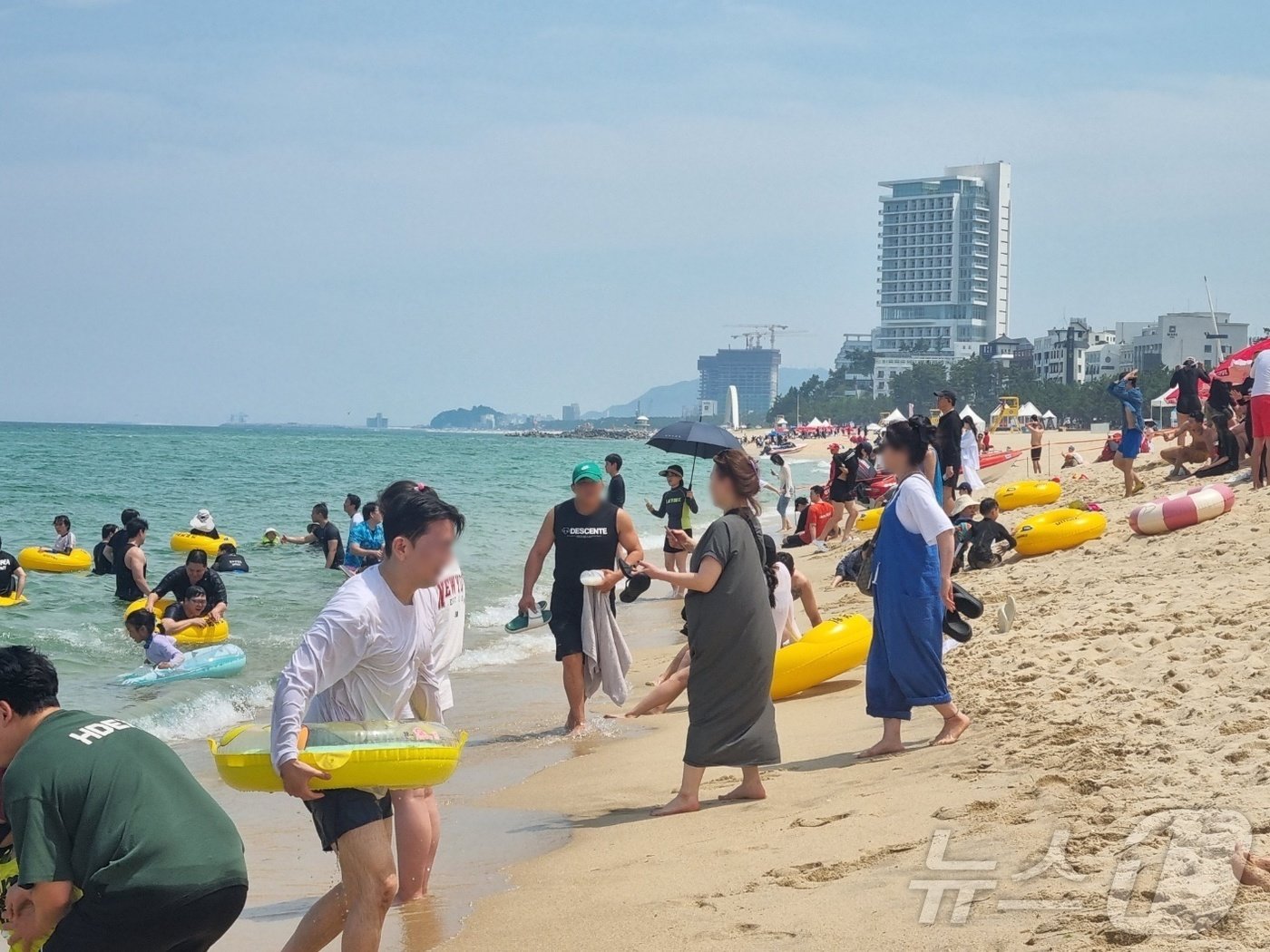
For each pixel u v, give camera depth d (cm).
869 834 535
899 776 641
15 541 2542
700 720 651
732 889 495
